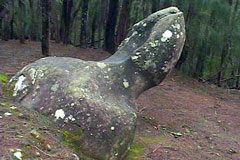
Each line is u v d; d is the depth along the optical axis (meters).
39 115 4.68
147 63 5.51
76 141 4.51
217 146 7.01
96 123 4.62
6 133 4.17
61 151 4.22
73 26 17.30
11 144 4.00
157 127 7.27
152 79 5.62
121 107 5.02
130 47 5.86
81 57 12.38
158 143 6.32
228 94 12.20
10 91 5.17
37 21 16.22
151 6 14.50
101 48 15.45
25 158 3.89
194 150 6.47
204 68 15.50
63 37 15.70
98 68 5.30
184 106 9.30
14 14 15.55
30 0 16.03
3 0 14.38
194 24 13.34
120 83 5.34
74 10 17.12
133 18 15.36
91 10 16.48
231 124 8.68
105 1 16.27
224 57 14.94
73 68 5.14
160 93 10.02
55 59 5.36
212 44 14.46
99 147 4.58
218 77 15.42
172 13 5.91
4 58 10.14
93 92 4.90
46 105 4.76
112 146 4.66
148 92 9.76
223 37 14.38
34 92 4.95
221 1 13.42
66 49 13.71
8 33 15.39
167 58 5.57
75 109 4.65
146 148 5.96
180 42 5.66
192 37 13.51
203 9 13.16
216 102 10.62
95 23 16.52
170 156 5.85
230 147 7.08
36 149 4.07
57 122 4.61
